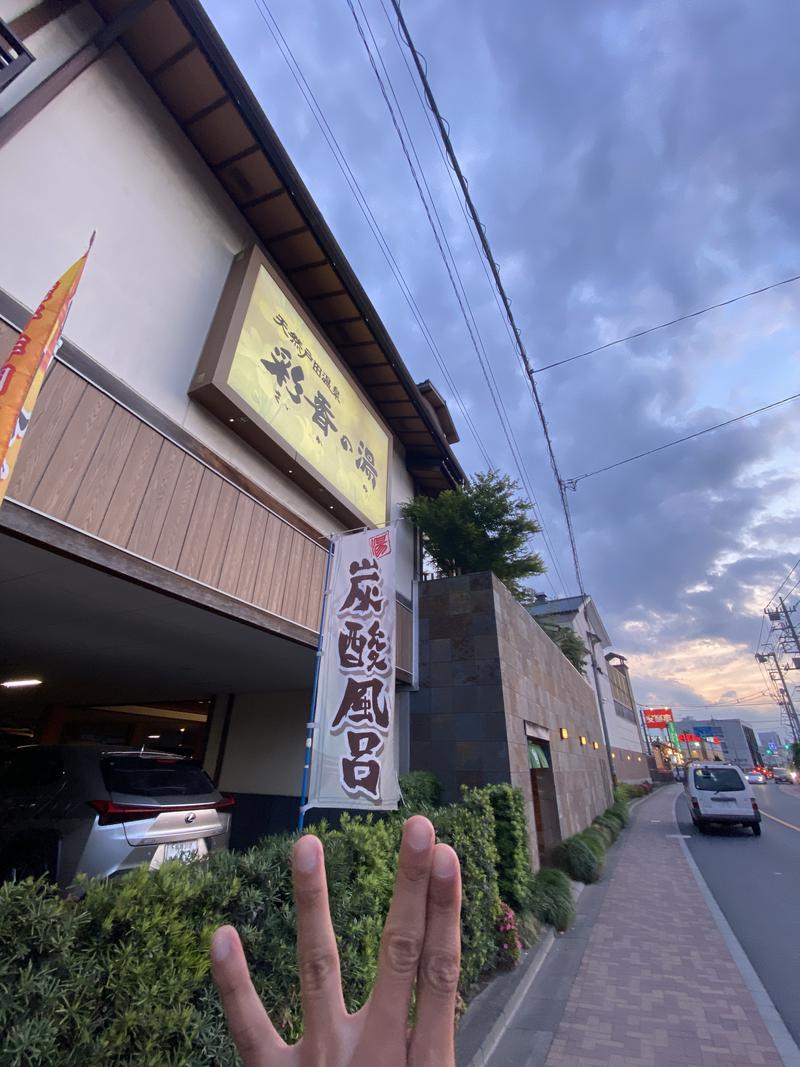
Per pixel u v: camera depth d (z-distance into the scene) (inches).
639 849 437.1
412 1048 30.6
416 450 389.4
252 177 216.4
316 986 33.1
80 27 162.2
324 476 239.1
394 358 301.7
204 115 197.3
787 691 1840.6
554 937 227.0
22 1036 55.5
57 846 149.5
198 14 170.4
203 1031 74.9
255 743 314.0
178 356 178.9
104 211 160.1
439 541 353.4
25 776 179.3
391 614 167.9
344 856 115.8
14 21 141.9
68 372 127.1
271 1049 32.1
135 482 140.4
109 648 236.2
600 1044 140.6
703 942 217.5
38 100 139.9
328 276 256.2
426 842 34.9
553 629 613.6
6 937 60.2
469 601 310.2
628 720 1262.3
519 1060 133.4
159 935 74.6
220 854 98.7
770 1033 145.2
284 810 283.9
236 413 187.9
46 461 118.4
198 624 192.2
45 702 433.1
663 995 169.6
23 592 164.4
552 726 398.6
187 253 193.3
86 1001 64.5
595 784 571.2
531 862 269.7
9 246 129.3
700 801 523.2
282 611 195.5
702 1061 132.4
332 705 158.1
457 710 284.8
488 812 207.2
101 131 165.2
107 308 155.3
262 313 213.2
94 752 171.9
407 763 283.1
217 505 169.8
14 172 134.5
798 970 191.5
